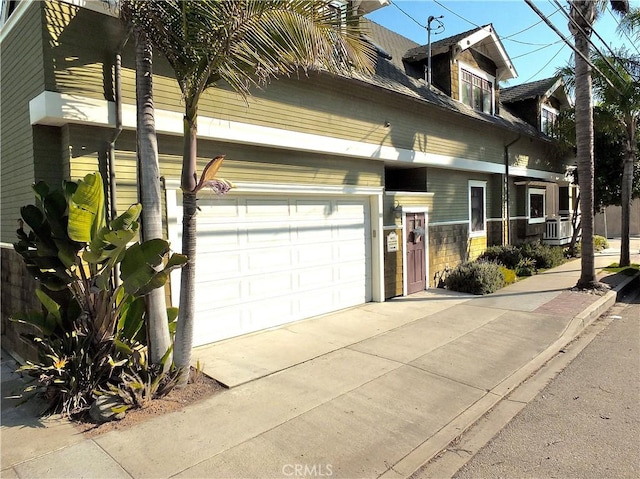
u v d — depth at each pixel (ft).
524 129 52.21
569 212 68.39
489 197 49.29
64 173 17.85
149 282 14.17
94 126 17.94
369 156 30.53
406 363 19.45
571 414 14.92
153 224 15.53
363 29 15.99
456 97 44.04
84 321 15.78
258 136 23.21
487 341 22.71
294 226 26.27
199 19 13.83
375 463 11.84
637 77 45.93
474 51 47.65
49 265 15.06
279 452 12.23
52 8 16.79
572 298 32.60
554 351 21.75
